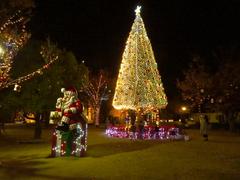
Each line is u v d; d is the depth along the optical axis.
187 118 62.12
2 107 26.64
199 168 14.55
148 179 12.53
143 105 27.84
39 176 12.92
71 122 17.48
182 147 21.69
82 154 17.42
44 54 26.64
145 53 28.39
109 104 56.56
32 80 25.94
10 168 14.44
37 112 26.72
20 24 22.17
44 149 20.61
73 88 18.16
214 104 49.91
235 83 47.84
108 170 14.04
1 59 21.38
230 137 31.30
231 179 12.59
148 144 23.28
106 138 27.89
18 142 24.70
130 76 28.11
